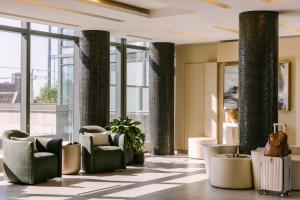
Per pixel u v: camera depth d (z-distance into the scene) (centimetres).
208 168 898
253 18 869
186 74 1379
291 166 796
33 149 816
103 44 1100
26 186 805
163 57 1302
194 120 1362
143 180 876
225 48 1283
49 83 1075
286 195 745
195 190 782
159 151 1297
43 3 832
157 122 1301
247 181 796
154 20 975
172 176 924
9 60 988
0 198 704
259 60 864
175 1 799
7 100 986
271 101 871
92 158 950
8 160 836
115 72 1284
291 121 1186
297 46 1174
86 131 1038
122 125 1077
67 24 1015
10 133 867
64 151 923
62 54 1117
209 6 836
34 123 1023
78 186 810
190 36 1219
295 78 1177
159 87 1300
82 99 1102
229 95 1291
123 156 1012
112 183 842
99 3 830
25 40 1005
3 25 960
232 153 918
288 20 966
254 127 867
